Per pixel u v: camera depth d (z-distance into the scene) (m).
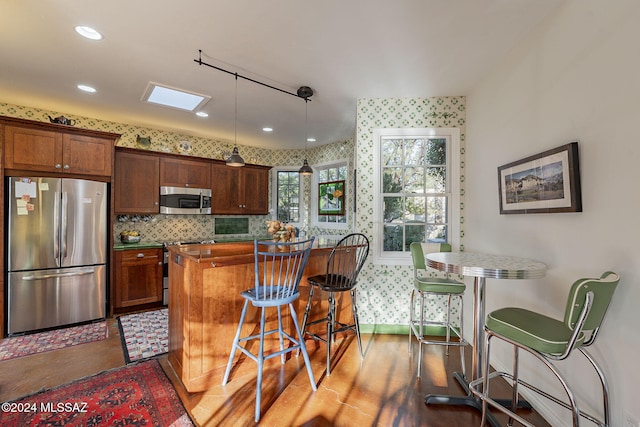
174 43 2.15
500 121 2.41
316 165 5.49
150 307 3.93
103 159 3.45
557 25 1.77
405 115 3.13
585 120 1.57
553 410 1.78
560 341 1.32
